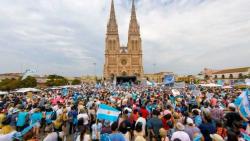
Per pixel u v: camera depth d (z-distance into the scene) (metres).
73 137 15.95
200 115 12.42
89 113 16.12
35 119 13.98
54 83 105.94
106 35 154.88
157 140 10.93
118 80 134.50
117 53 153.75
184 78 162.50
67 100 22.83
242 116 11.49
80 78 195.75
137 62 153.88
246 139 8.70
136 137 8.29
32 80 76.69
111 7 158.50
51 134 8.93
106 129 10.52
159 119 11.20
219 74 163.88
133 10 159.25
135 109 14.27
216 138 8.25
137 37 155.50
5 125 8.91
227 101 19.66
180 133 8.42
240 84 45.66
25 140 7.83
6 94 36.69
